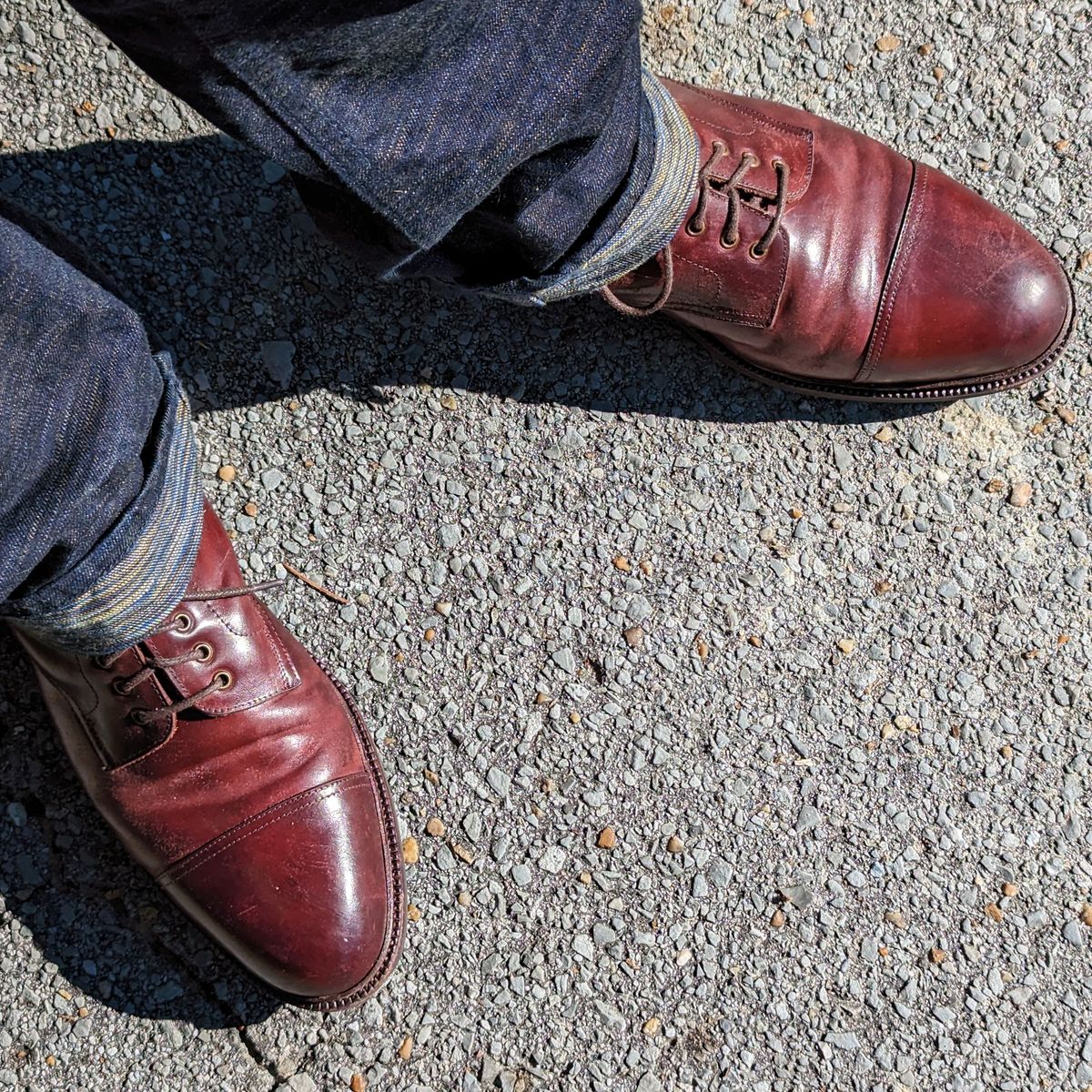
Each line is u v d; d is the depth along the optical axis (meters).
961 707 1.50
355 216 1.05
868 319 1.40
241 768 1.25
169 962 1.36
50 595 1.01
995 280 1.41
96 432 0.92
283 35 0.80
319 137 0.88
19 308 0.84
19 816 1.37
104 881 1.37
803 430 1.55
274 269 1.52
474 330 1.54
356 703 1.42
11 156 1.49
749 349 1.48
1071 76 1.60
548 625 1.48
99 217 1.49
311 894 1.25
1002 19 1.61
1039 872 1.46
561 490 1.51
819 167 1.40
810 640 1.50
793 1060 1.40
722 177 1.30
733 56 1.60
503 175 0.97
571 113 0.95
